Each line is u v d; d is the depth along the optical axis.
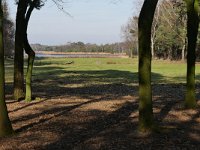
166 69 60.81
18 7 19.47
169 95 22.69
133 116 15.12
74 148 10.16
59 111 16.38
